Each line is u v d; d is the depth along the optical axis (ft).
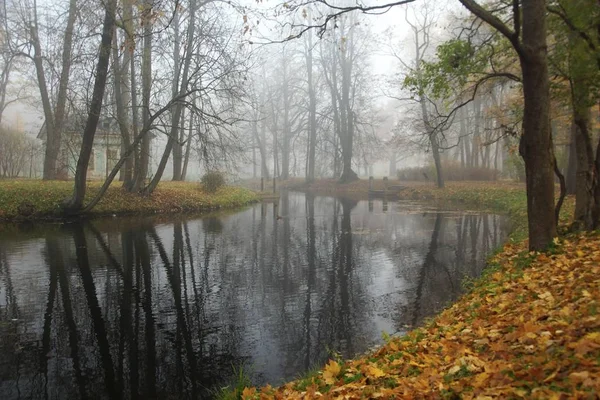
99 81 59.82
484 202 89.61
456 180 127.65
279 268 39.55
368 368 16.07
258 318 27.53
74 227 59.88
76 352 22.93
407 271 37.76
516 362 12.23
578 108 30.14
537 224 27.25
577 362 10.84
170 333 25.31
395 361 16.26
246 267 39.91
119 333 25.32
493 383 11.26
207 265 40.55
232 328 25.98
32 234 53.93
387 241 51.75
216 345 23.67
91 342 24.12
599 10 27.53
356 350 22.62
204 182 95.76
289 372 20.57
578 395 9.07
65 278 35.68
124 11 54.75
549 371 11.01
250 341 24.14
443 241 50.52
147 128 65.21
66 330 25.59
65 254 43.78
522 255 28.68
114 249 46.44
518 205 70.33
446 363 14.57
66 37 61.41
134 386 19.63
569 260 23.16
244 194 110.42
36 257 42.37
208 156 69.87
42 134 118.83
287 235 56.70
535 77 25.43
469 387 11.64
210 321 27.09
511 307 19.07
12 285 33.81
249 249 47.73
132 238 52.80
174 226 63.05
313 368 20.67
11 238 51.39
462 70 31.65
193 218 72.74
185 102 62.75
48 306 29.45
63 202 66.13
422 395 12.07
